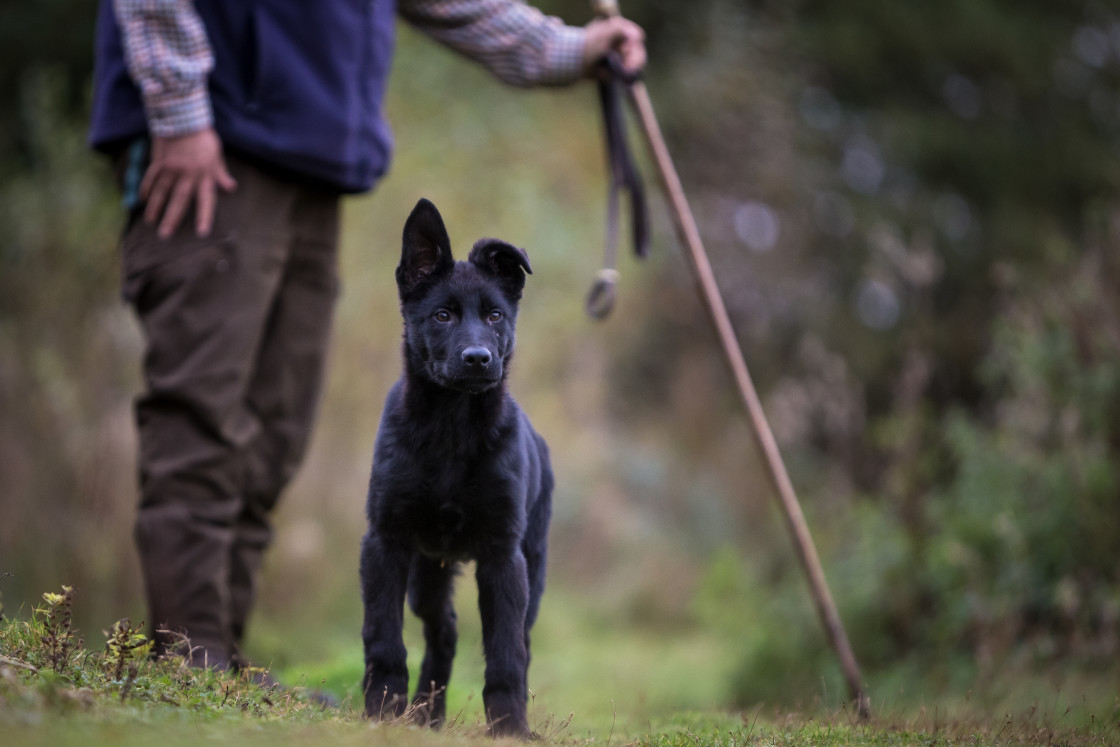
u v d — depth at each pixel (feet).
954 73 98.63
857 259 89.25
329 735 14.23
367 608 18.39
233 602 24.45
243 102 23.30
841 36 91.30
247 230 23.09
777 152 85.20
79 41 73.00
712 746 17.84
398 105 53.57
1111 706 24.29
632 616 56.54
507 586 18.89
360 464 46.75
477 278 20.89
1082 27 101.45
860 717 23.13
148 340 23.03
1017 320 39.47
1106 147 98.48
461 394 18.84
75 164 47.29
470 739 15.71
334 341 46.85
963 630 35.27
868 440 46.47
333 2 23.85
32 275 42.68
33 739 11.48
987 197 96.73
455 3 27.81
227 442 22.70
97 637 34.94
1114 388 35.01
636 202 27.99
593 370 63.57
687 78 82.17
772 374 81.61
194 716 14.52
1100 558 33.68
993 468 36.81
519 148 57.21
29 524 37.88
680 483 65.67
